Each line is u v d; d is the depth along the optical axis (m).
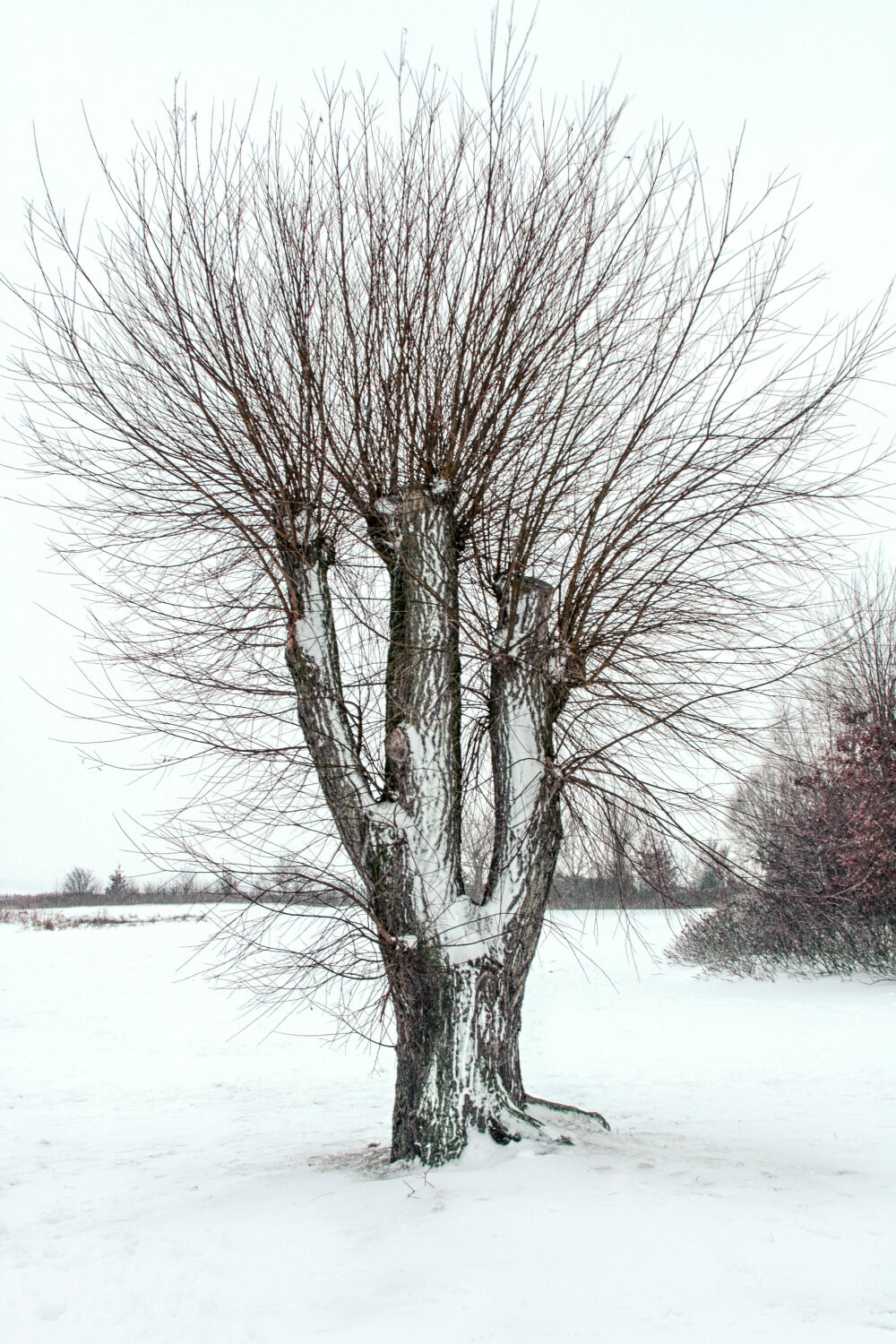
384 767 6.59
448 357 6.46
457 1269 3.87
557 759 6.84
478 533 6.86
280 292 6.51
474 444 6.45
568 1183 4.87
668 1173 5.25
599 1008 17.69
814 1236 4.11
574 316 6.27
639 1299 3.48
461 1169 5.32
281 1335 3.36
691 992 19.53
